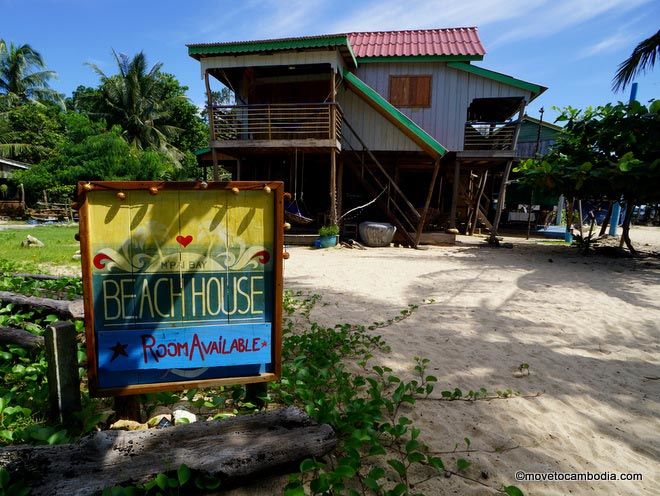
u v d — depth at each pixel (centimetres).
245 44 1253
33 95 3753
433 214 1681
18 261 927
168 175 3038
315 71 1503
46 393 297
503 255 1216
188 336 265
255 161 1681
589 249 1306
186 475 212
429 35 1683
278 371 280
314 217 1709
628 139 1054
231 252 264
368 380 339
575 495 237
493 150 1454
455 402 338
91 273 249
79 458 220
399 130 1484
